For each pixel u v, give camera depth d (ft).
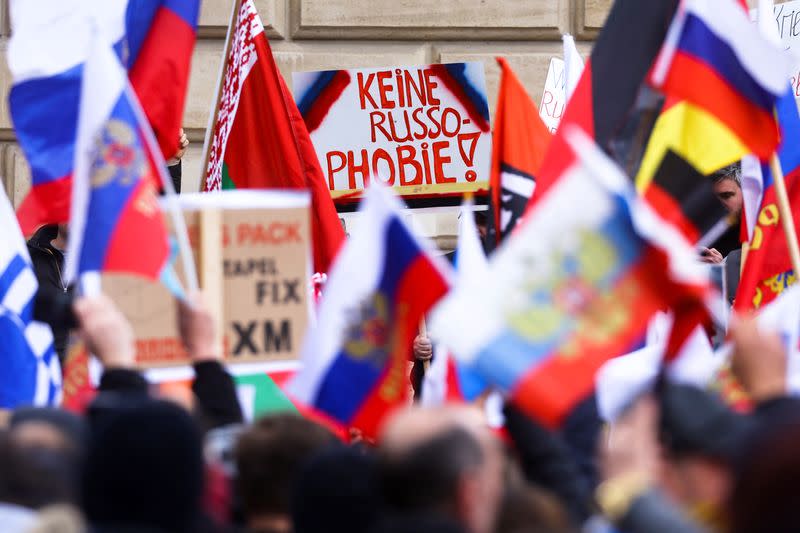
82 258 29.84
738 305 41.60
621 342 22.94
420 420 18.70
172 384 30.53
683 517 18.69
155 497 18.65
